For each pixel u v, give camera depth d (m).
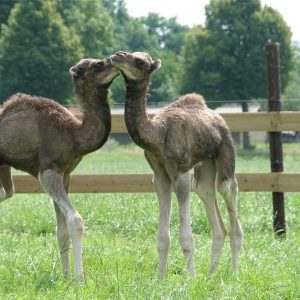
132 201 15.89
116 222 14.35
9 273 10.28
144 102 9.80
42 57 56.91
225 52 65.75
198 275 9.96
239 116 14.07
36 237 13.47
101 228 14.27
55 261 10.60
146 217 14.52
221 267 10.49
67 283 9.57
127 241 12.98
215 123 10.56
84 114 10.14
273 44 14.26
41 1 57.75
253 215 14.80
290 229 14.52
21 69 57.25
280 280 9.77
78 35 65.69
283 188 13.98
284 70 66.81
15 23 57.59
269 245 12.27
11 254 11.56
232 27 66.06
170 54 90.06
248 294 9.05
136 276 9.86
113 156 46.91
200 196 10.72
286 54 66.62
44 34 57.50
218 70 65.75
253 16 65.94
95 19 67.50
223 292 9.17
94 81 10.04
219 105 46.97
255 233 13.45
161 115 10.16
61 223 10.27
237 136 58.06
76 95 10.18
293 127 14.02
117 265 10.19
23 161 10.30
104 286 9.34
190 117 10.24
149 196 16.45
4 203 16.94
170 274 10.30
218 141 10.51
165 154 9.94
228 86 65.38
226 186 10.59
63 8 67.12
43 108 10.29
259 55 65.31
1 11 67.94
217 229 10.65
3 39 57.84
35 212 15.35
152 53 89.50
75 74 10.10
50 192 10.07
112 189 14.15
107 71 10.00
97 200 16.34
